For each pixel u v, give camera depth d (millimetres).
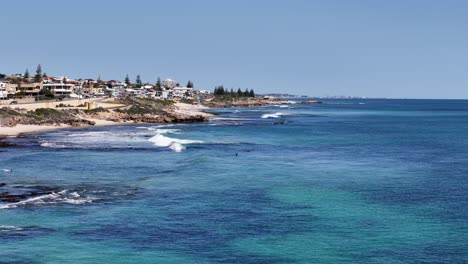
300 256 28531
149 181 51094
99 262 27312
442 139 107688
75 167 60031
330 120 190625
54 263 27031
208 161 65875
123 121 152875
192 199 42625
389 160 70000
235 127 140875
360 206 40344
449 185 49688
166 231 33125
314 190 46781
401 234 32625
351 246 30250
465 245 30391
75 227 33781
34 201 40844
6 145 82188
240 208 39500
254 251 29344
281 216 37062
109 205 40156
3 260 27328
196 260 27859
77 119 137125
